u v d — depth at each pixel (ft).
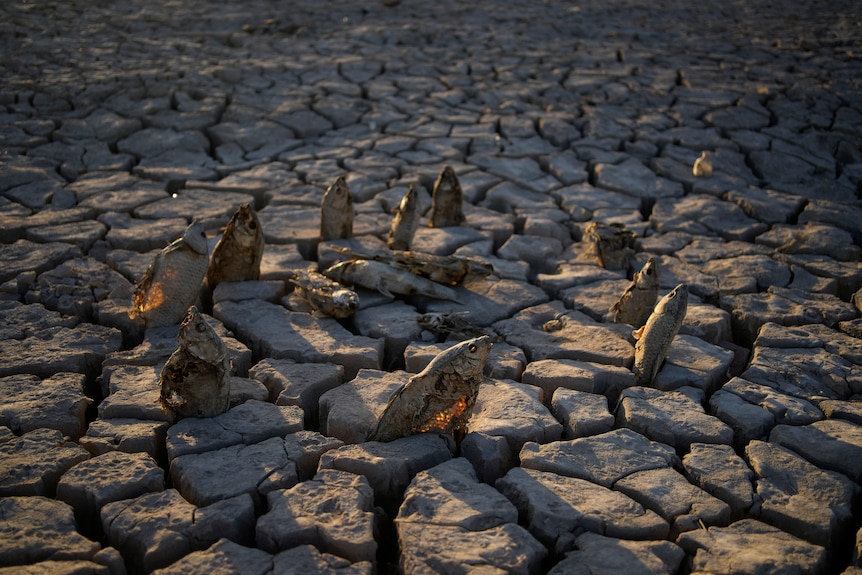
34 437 12.14
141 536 10.26
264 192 23.66
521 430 12.83
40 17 43.62
